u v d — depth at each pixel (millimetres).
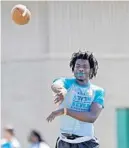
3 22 36844
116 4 36375
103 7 36375
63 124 13125
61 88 12391
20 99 36875
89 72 13109
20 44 36938
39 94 36719
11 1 36625
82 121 12828
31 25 36750
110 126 36219
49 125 36375
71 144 13102
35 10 36625
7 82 36969
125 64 36562
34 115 36719
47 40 36562
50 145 36344
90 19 36406
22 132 36719
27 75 36812
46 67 36500
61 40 36469
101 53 36406
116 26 36406
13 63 36875
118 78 36500
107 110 36281
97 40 36406
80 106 12977
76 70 13016
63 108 12734
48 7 36500
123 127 36344
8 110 36906
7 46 37000
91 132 13133
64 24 36469
